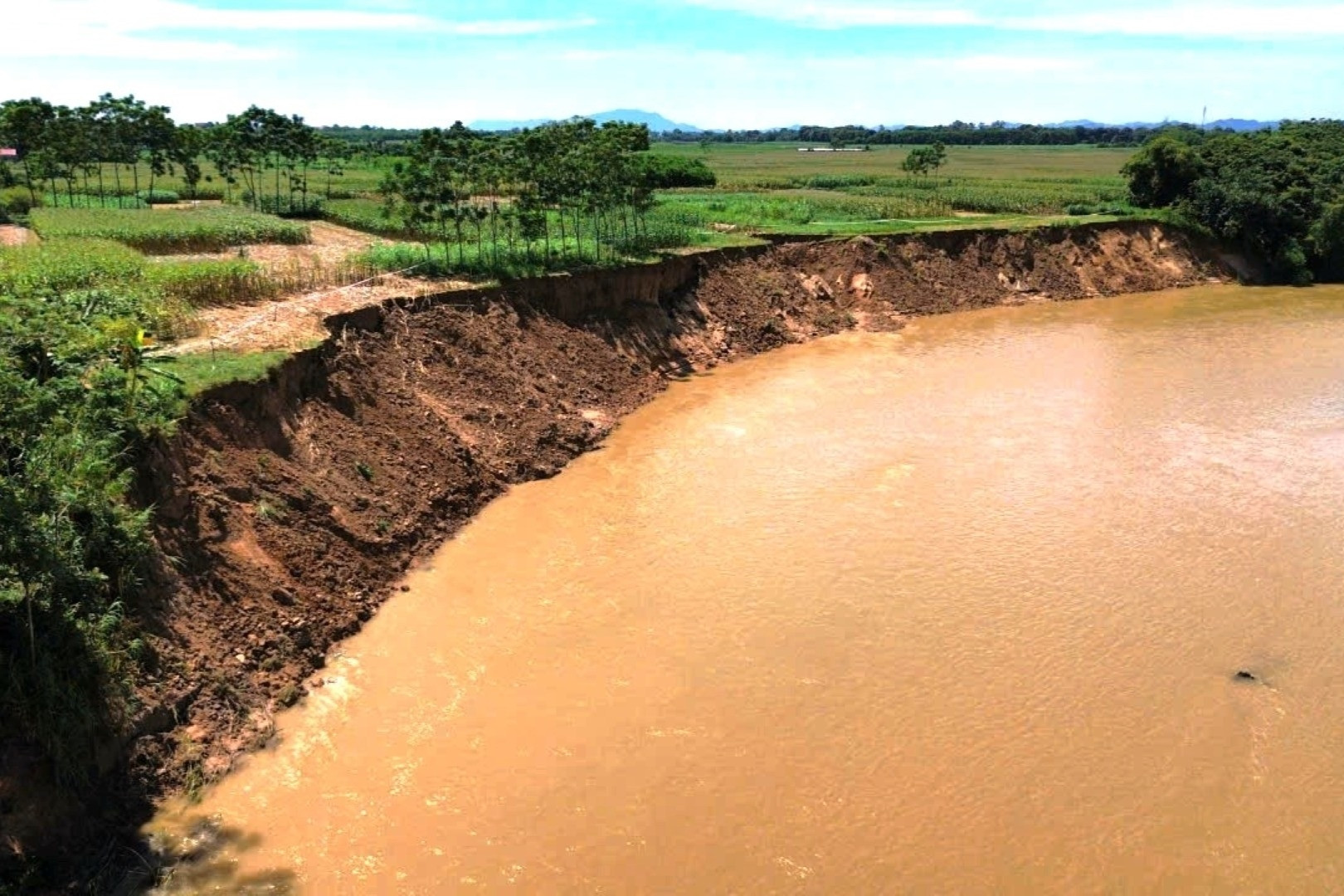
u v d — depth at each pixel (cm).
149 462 1847
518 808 1557
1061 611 2161
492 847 1479
